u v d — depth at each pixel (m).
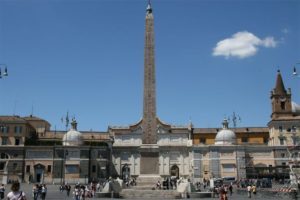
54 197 55.47
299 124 103.44
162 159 103.88
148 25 56.00
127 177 96.88
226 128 109.44
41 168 96.69
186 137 106.31
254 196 57.28
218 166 101.06
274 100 110.62
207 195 52.66
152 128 54.50
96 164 98.56
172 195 51.25
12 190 13.40
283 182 87.12
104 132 119.50
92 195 54.81
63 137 105.06
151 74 55.09
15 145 98.00
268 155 101.56
